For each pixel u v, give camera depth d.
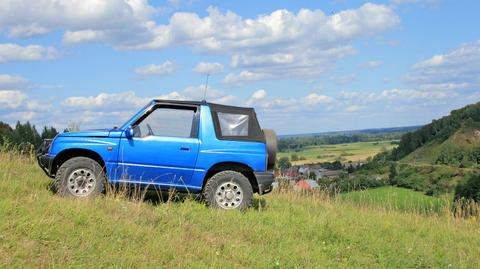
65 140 8.99
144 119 9.26
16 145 13.39
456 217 12.27
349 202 13.52
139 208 7.96
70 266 5.42
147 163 9.12
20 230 6.09
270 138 9.76
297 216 9.86
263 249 7.39
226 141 9.40
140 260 6.03
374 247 8.41
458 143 116.12
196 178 9.28
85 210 7.25
